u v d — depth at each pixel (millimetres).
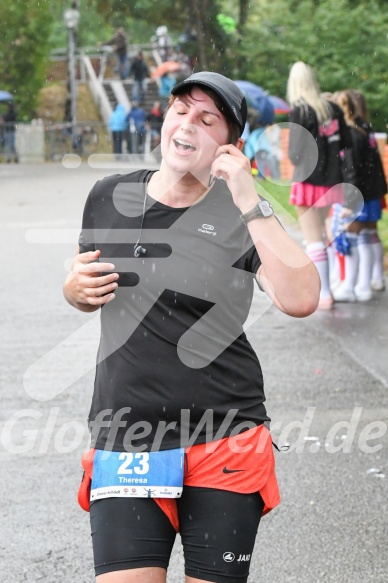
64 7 49250
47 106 53500
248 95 27000
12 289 15383
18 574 6383
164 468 4539
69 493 7664
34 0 50781
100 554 4484
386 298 14281
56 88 54531
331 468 8117
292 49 31234
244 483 4551
